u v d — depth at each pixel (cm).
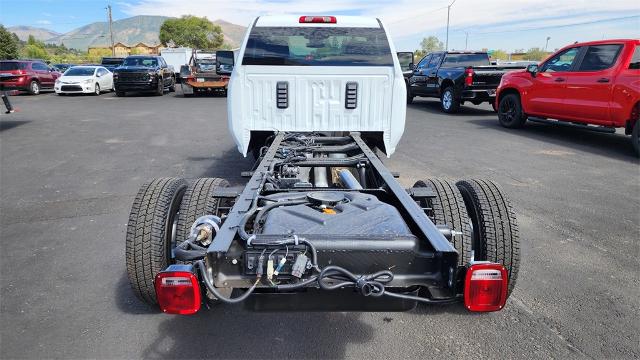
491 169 759
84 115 1480
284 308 250
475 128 1182
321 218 269
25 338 317
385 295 240
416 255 245
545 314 342
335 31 575
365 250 243
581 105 932
